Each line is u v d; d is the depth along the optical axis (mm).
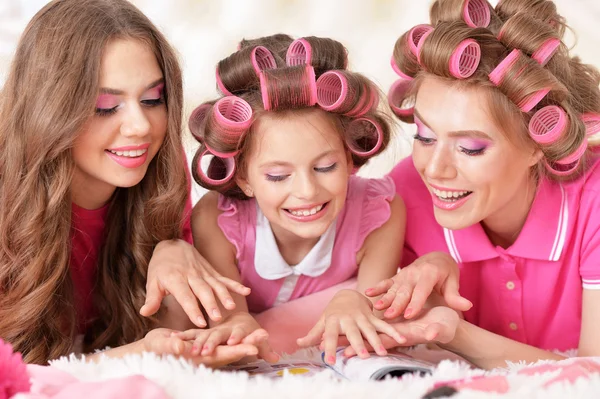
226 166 1282
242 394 862
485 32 1140
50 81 1194
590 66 1300
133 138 1215
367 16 2799
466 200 1188
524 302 1345
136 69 1202
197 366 1044
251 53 1228
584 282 1286
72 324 1318
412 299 1127
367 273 1366
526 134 1157
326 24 2768
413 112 1259
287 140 1172
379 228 1381
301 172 1184
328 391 858
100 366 972
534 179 1274
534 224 1285
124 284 1346
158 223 1321
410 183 1433
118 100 1204
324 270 1379
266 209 1235
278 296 1420
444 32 1119
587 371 926
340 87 1213
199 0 2775
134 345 1123
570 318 1348
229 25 2738
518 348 1173
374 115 1292
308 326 1337
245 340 1053
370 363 1027
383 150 1321
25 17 2311
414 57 1204
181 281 1168
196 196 1764
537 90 1104
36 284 1239
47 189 1234
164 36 1292
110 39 1189
